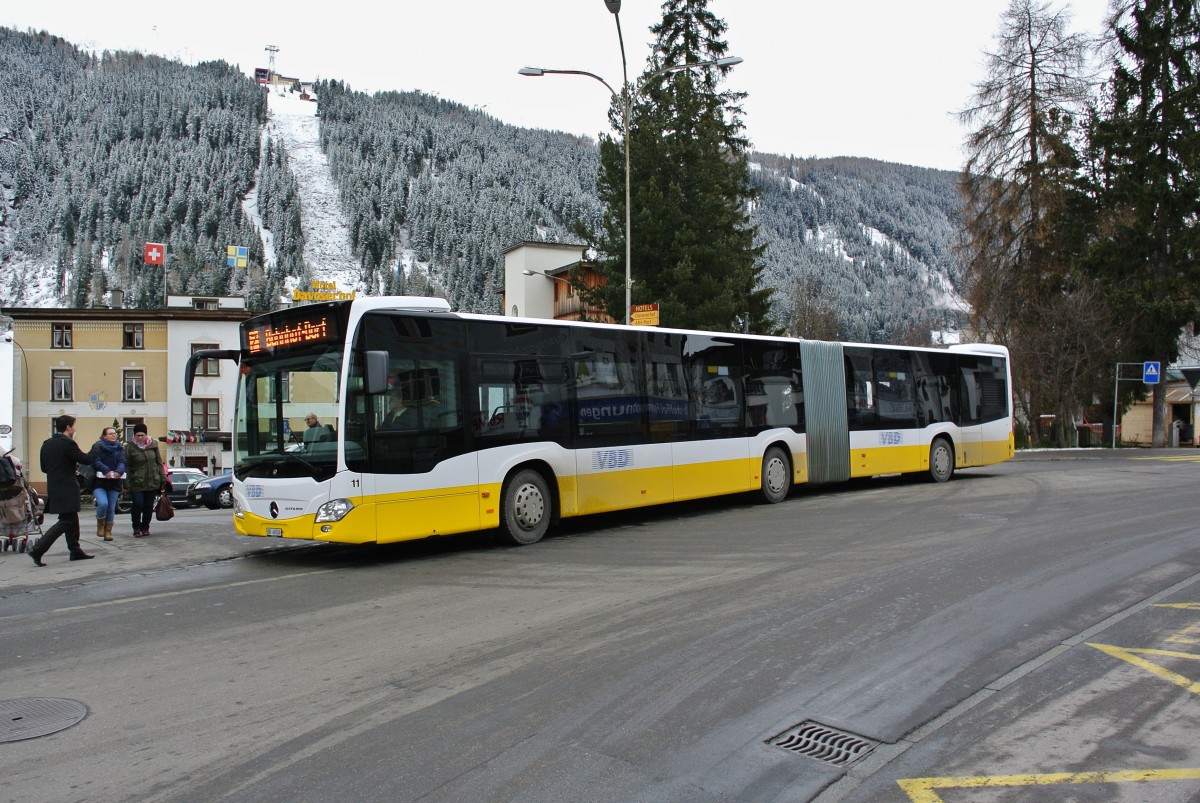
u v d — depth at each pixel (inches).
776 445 587.8
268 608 292.5
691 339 527.8
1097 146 1381.6
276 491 371.2
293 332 381.4
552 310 2028.8
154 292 4933.6
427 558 391.5
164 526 595.2
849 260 7042.3
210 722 181.5
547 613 275.7
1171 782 146.9
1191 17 1328.7
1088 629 246.2
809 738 169.0
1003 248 1401.3
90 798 145.5
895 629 247.9
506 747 165.3
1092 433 1657.2
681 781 149.6
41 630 266.2
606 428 466.3
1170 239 1354.6
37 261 7145.7
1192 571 328.8
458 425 398.3
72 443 410.3
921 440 697.6
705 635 244.1
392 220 7829.7
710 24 1331.2
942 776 150.9
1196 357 1760.6
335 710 187.9
